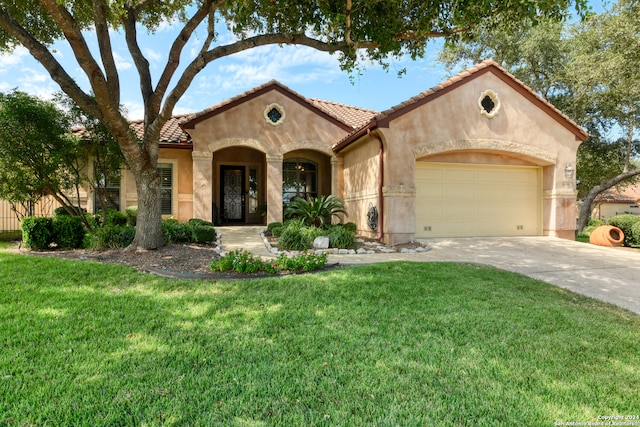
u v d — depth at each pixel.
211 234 10.61
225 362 3.38
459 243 11.60
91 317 4.54
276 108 14.99
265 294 5.61
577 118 21.44
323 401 2.77
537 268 8.23
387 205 11.26
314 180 17.47
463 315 4.73
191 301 5.24
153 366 3.27
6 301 5.15
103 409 2.63
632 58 15.95
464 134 12.02
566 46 20.91
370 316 4.68
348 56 9.59
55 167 9.91
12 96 9.48
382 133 11.25
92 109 7.97
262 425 2.47
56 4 6.34
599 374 3.26
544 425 2.53
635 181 23.86
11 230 14.82
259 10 9.16
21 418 2.52
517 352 3.67
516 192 13.51
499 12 8.09
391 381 3.07
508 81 12.49
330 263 8.13
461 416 2.61
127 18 9.09
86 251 9.26
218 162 17.34
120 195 14.62
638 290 6.48
